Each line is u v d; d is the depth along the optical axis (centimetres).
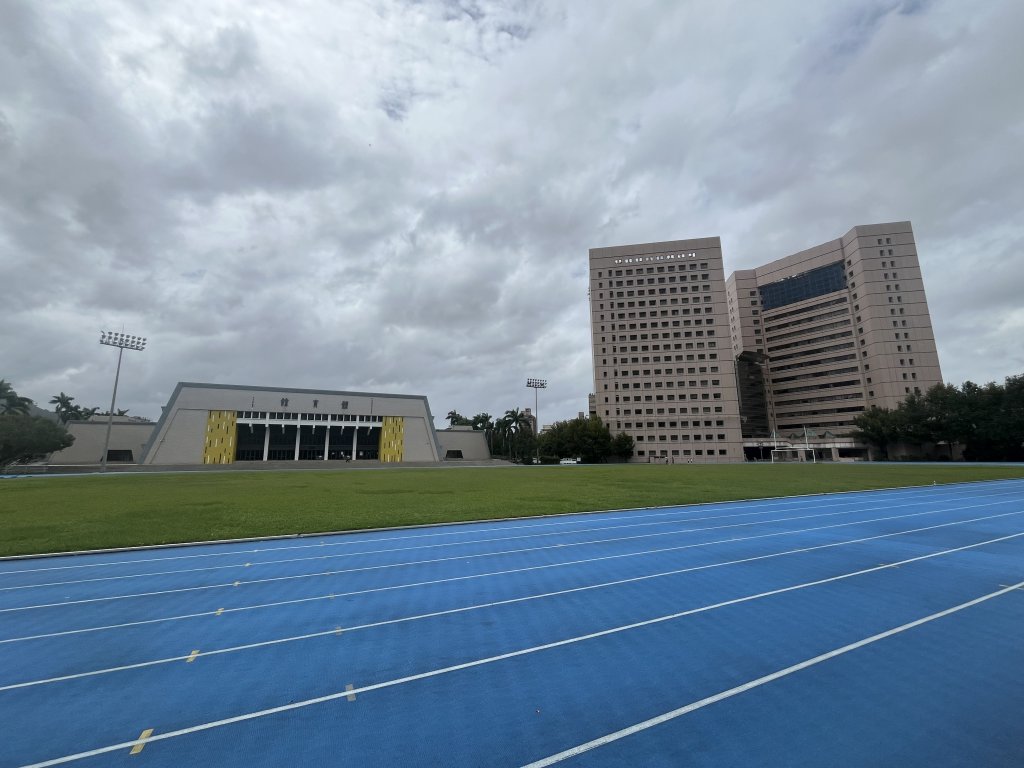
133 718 459
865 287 8650
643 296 9769
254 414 7419
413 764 386
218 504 2000
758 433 10456
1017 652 580
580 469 5447
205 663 573
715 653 583
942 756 384
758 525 1509
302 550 1179
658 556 1099
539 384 8794
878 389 8369
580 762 386
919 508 1884
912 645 601
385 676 536
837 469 4734
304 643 629
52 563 1061
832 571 960
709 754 392
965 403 6306
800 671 534
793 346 10188
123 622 710
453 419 11494
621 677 525
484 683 516
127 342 5562
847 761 380
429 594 833
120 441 7225
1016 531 1388
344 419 7900
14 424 5384
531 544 1238
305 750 407
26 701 490
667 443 9194
